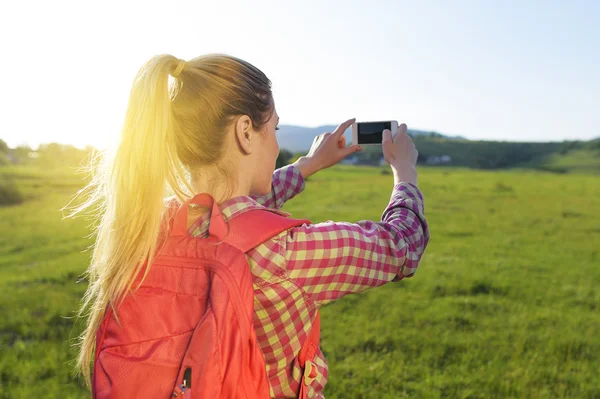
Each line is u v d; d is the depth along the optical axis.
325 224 1.09
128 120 1.01
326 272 1.03
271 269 1.00
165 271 1.02
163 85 1.01
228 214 1.04
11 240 13.95
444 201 24.70
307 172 1.57
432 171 54.28
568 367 5.21
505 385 4.66
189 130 1.07
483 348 5.77
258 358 0.94
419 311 7.17
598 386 4.72
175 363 0.94
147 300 1.00
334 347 5.65
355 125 1.54
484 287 8.94
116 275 1.02
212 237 1.02
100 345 1.06
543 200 25.64
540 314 7.26
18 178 29.52
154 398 0.93
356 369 4.99
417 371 5.05
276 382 1.07
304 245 1.02
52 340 5.78
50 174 32.94
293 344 1.05
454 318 6.89
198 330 0.92
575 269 10.80
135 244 1.01
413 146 1.41
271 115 1.15
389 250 1.10
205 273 0.98
